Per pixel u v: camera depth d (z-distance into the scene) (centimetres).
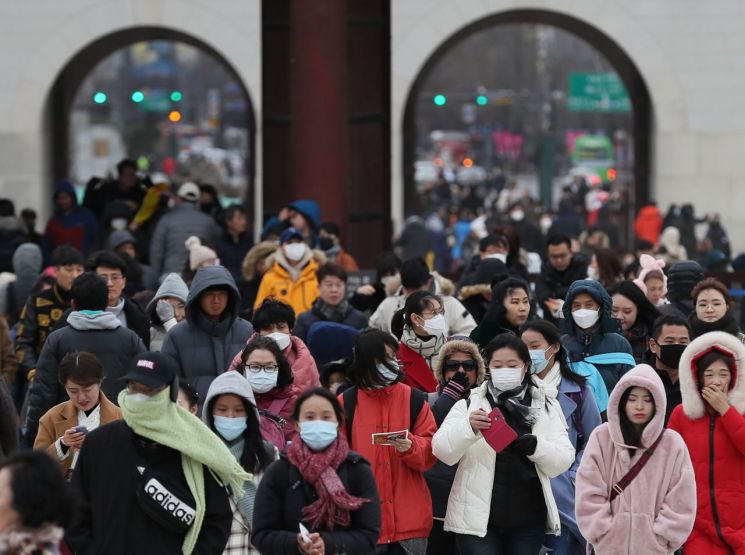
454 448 2308
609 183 13275
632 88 9519
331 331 3123
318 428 2000
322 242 4262
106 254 2997
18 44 9100
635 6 9156
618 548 2197
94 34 9106
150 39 9625
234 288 2722
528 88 19488
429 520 2383
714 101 9175
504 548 2411
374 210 4962
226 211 4469
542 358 2489
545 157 15712
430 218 10394
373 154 4959
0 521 1492
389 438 2306
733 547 2316
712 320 2889
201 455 1977
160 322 3119
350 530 2016
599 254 3719
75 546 1970
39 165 9081
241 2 9162
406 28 9225
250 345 2403
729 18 9131
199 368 2706
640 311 3006
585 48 19250
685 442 2353
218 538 2006
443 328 2786
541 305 3638
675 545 2195
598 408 2591
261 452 2156
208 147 19412
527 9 9175
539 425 2377
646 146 9438
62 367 2408
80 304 2717
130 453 1983
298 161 4381
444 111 19638
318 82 4347
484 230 8162
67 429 2414
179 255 4547
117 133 18875
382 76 4950
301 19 4347
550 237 3769
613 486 2217
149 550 1973
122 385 2716
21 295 4053
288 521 2012
